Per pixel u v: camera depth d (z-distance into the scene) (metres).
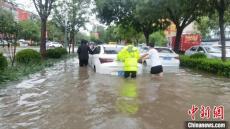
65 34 41.47
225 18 28.36
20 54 21.20
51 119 8.02
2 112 8.72
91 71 18.69
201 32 49.84
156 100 10.38
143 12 27.19
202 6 20.77
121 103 9.88
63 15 41.16
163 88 12.80
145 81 14.62
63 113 8.61
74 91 11.88
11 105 9.55
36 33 60.56
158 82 14.44
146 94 11.39
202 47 25.80
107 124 7.59
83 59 22.05
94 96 10.94
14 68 17.36
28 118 8.11
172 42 41.22
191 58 22.94
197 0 20.75
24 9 22.34
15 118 8.11
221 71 17.80
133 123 7.70
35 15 30.78
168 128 7.34
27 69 17.98
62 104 9.69
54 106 9.43
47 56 28.62
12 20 19.75
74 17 41.56
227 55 22.97
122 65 16.30
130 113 8.66
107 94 11.30
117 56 15.82
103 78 15.40
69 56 35.06
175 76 17.11
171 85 13.62
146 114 8.56
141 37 68.06
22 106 9.43
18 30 20.00
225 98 10.87
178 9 25.03
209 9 20.53
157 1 25.14
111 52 17.08
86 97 10.76
